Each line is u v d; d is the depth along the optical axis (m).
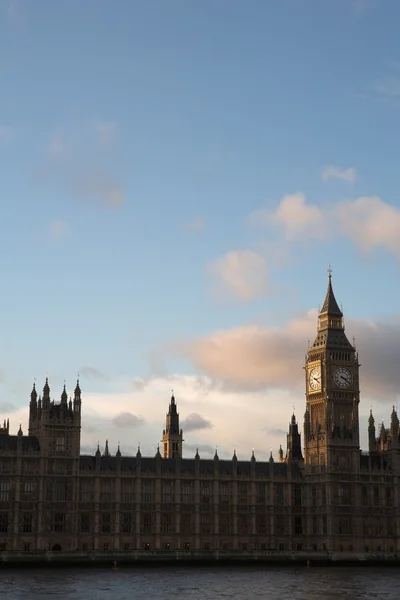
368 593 183.88
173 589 188.75
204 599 170.50
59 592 177.38
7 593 173.38
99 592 179.62
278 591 186.88
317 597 175.25
